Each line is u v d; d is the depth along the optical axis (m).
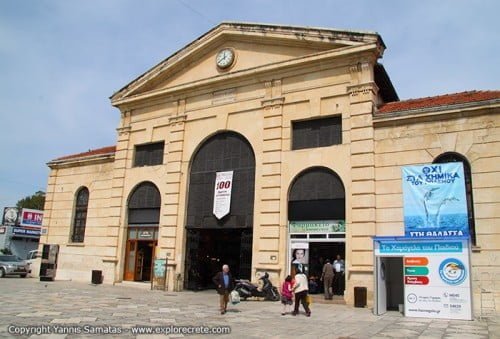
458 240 14.11
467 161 16.17
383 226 17.12
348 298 17.06
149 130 25.09
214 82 22.67
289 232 19.30
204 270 23.19
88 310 13.78
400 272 16.72
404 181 16.94
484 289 14.96
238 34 22.38
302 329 11.45
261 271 19.19
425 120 17.14
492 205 15.38
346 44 19.12
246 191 20.84
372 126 18.05
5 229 47.09
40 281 25.67
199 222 22.00
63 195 28.95
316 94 19.77
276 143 20.19
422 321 13.27
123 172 25.52
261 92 21.36
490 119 16.00
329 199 18.67
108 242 24.97
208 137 22.70
